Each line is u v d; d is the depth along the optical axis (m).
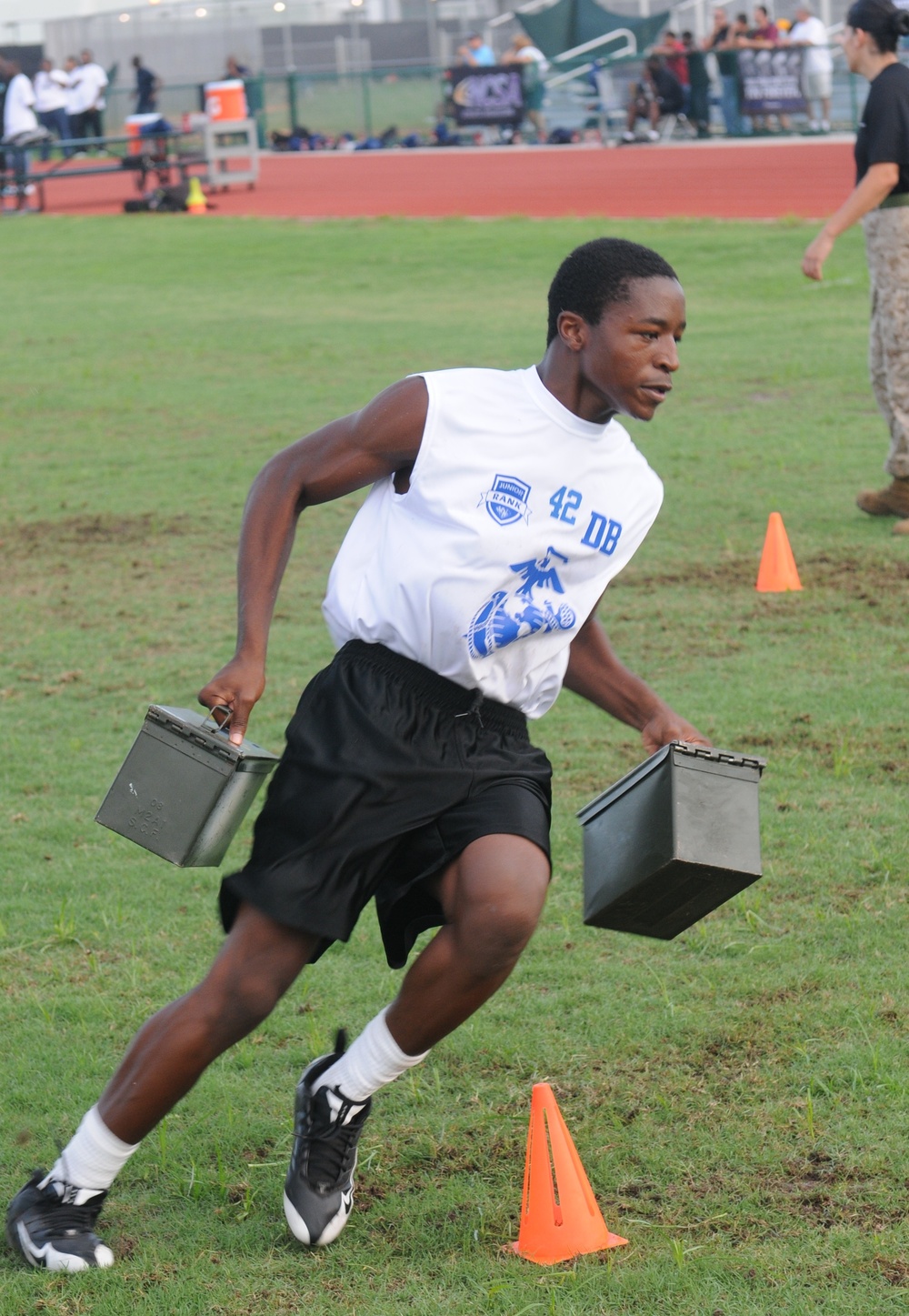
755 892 10.77
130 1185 7.75
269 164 83.69
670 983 9.59
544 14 82.31
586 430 6.91
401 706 6.92
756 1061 8.63
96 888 11.30
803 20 74.69
